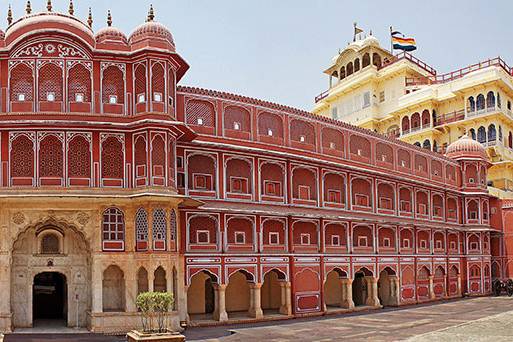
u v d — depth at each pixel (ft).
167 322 80.79
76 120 83.66
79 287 84.74
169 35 89.15
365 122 185.88
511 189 176.45
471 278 153.38
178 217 88.33
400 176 135.64
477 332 80.23
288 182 108.37
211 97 99.09
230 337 78.48
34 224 81.61
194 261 91.86
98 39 88.58
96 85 85.40
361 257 119.44
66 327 83.30
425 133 175.73
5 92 83.46
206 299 102.47
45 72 84.58
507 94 176.86
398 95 181.88
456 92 172.14
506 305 125.49
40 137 82.48
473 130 172.65
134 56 86.33
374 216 126.21
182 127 87.51
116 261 82.12
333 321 98.37
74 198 80.74
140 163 84.12
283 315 102.01
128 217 83.41
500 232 161.58
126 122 85.30
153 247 81.87
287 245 105.60
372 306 119.85
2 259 79.61
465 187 157.58
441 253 144.77
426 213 143.43
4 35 86.89
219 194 98.02
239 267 97.30
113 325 80.18
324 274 110.52
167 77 86.63
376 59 190.70
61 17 85.92
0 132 82.12
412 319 100.37
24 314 83.10
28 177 81.66
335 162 118.73
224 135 99.86
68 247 85.25
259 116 106.01
